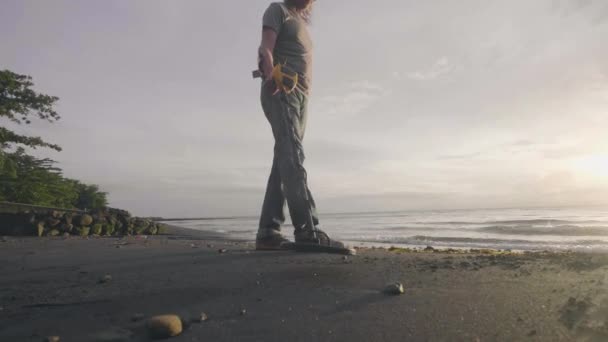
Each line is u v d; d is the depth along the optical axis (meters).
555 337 1.22
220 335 1.33
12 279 2.48
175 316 1.40
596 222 28.00
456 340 1.22
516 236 18.42
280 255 3.26
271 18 3.49
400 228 31.83
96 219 13.38
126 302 1.79
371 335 1.29
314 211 3.59
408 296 1.78
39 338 1.34
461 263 2.70
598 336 1.20
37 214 12.17
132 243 5.79
